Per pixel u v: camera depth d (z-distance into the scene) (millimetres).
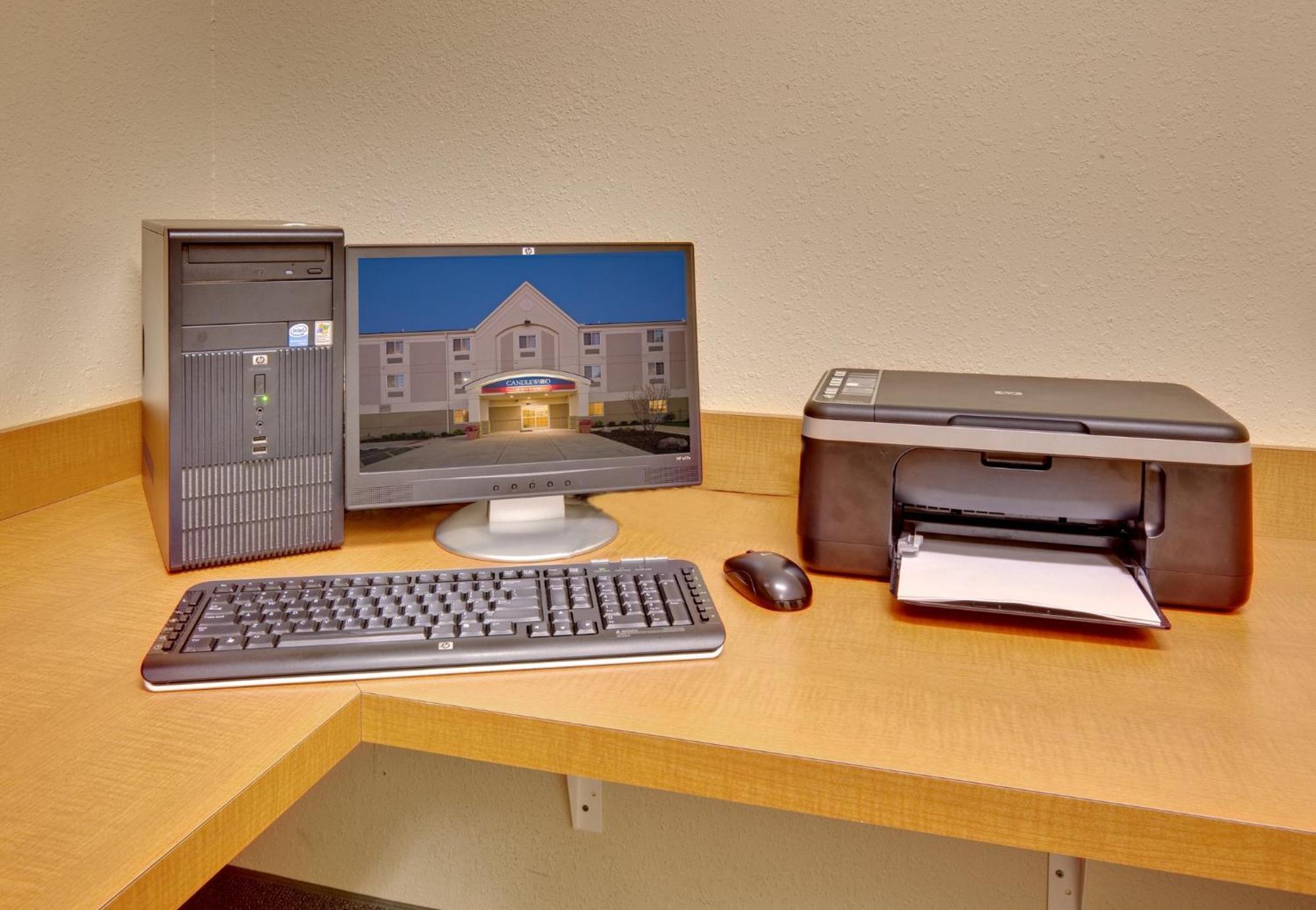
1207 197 1256
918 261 1360
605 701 859
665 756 810
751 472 1447
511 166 1467
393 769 1690
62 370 1338
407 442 1170
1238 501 1011
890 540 1107
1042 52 1271
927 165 1332
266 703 843
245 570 1116
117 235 1397
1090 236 1301
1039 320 1339
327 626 923
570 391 1212
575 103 1426
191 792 716
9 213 1241
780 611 1042
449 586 993
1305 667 937
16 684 859
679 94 1390
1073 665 939
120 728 796
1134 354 1318
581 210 1459
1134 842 732
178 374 1055
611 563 1055
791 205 1386
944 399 1119
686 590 1012
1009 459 1083
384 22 1463
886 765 772
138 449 1446
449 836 1696
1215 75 1226
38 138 1267
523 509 1273
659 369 1238
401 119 1487
